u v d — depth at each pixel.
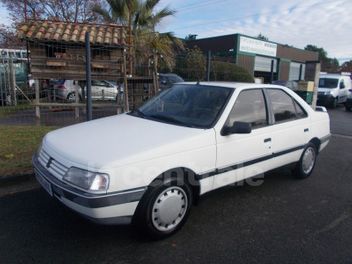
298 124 4.98
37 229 3.52
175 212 3.45
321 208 4.35
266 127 4.41
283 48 36.78
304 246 3.40
